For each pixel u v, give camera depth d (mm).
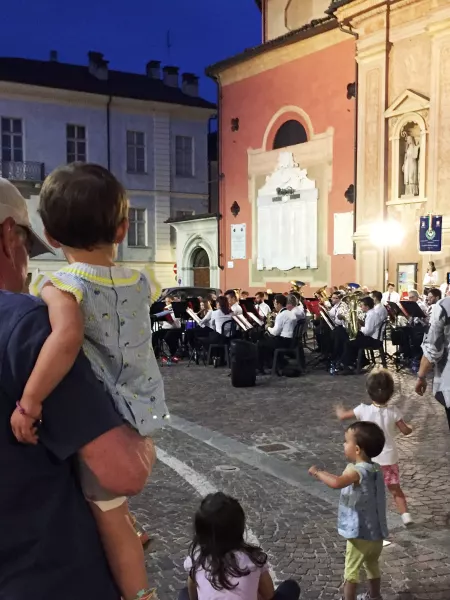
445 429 7410
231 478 5672
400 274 18297
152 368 1512
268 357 11906
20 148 28719
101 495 1343
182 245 27406
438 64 17062
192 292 22047
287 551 4121
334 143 20266
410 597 3545
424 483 5480
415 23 17609
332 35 20000
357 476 3371
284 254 22188
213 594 2309
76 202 1386
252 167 23438
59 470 1283
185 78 33625
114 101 30266
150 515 4805
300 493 5254
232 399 9414
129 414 1400
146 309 1509
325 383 10711
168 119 31750
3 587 1208
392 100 18391
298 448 6660
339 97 20016
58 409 1245
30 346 1238
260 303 15977
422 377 4820
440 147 17156
